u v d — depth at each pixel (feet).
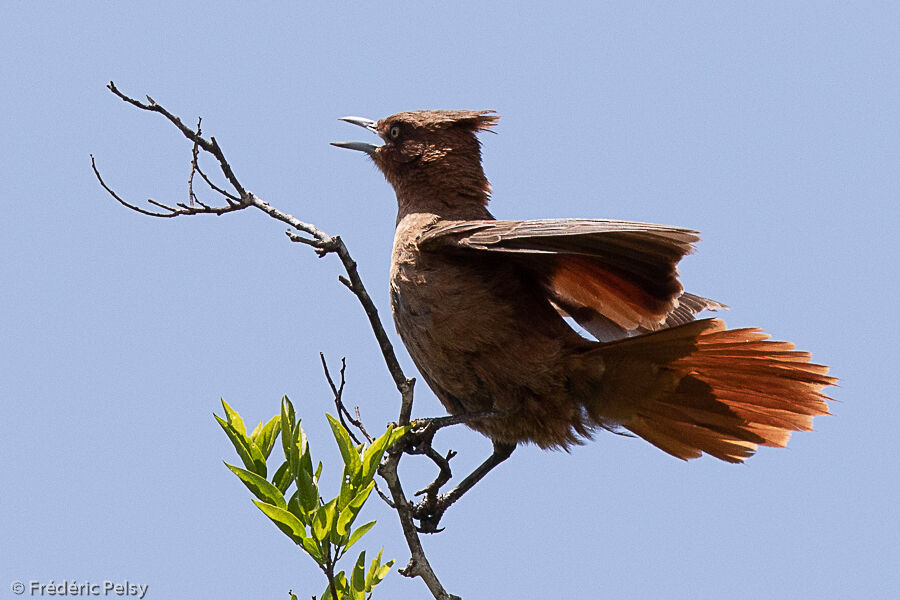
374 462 28.48
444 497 37.17
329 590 29.04
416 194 41.01
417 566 30.96
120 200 30.19
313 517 28.12
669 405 34.94
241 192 30.83
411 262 35.81
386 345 31.30
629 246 30.37
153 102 30.14
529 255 34.73
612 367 34.58
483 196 40.98
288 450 28.89
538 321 35.55
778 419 34.30
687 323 32.37
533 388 35.17
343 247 30.48
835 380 32.71
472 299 34.78
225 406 29.53
